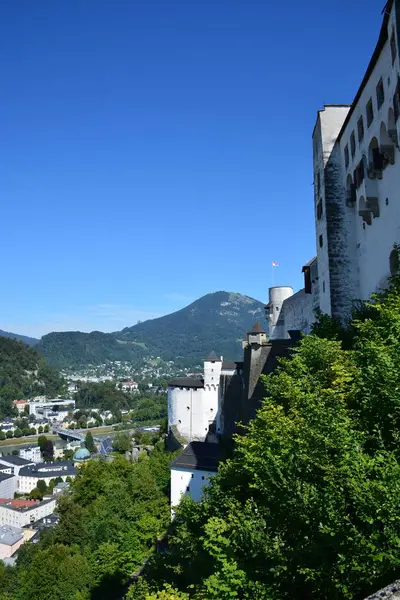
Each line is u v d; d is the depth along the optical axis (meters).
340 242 40.53
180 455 67.50
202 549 29.14
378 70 31.34
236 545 19.47
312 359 26.73
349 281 40.06
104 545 67.81
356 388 20.62
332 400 19.38
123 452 158.12
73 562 66.44
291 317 68.56
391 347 19.30
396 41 26.97
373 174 33.97
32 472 198.38
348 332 32.97
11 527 136.12
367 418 17.91
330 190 41.25
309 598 16.67
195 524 31.48
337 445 15.76
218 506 29.47
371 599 9.94
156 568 35.88
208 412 106.31
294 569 16.48
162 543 65.69
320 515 14.80
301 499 15.91
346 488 14.75
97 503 83.12
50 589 64.88
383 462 14.45
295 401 23.47
